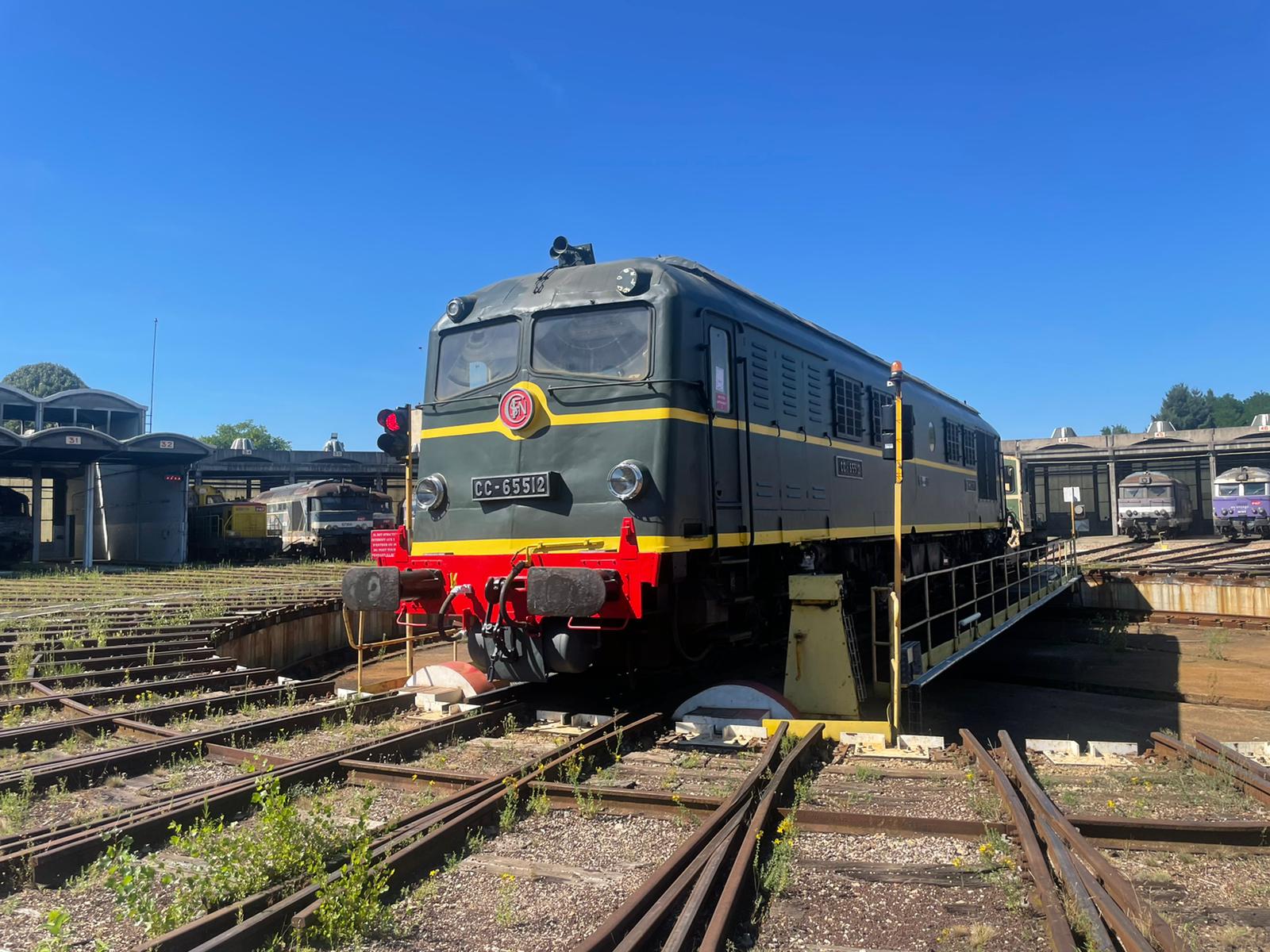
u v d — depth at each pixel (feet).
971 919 13.64
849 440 39.55
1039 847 15.49
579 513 26.78
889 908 14.06
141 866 13.78
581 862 15.90
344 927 12.64
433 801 19.02
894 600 26.22
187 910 13.23
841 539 37.83
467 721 25.90
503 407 28.22
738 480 29.37
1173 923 13.28
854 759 23.03
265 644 45.88
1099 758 23.45
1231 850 16.24
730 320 29.86
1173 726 34.30
